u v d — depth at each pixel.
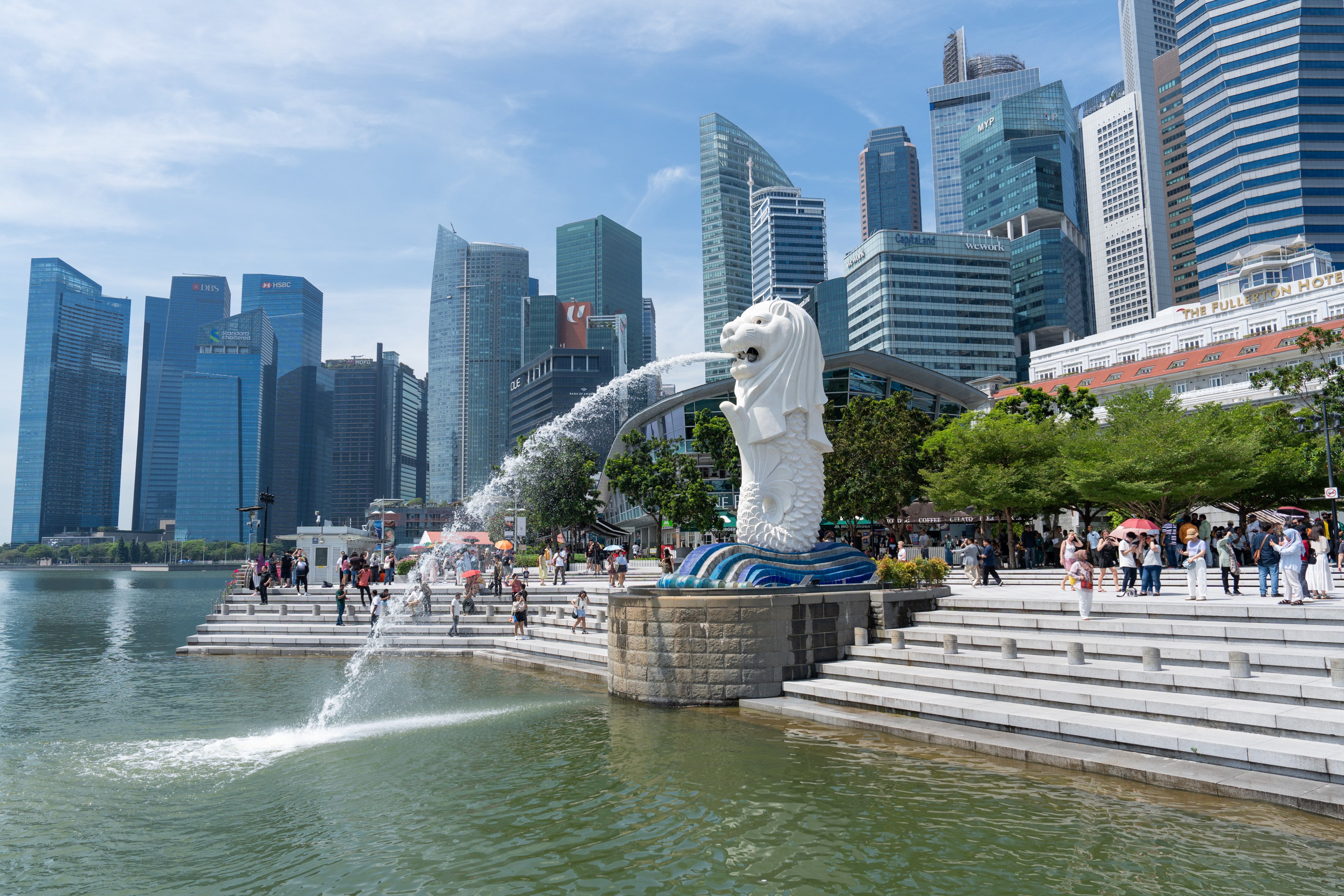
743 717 16.16
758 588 18.33
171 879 9.52
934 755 13.01
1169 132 192.88
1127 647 14.62
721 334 21.16
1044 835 9.74
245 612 32.28
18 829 11.27
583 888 8.98
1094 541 27.73
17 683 23.86
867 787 11.63
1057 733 12.80
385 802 12.05
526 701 19.09
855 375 69.81
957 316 150.12
